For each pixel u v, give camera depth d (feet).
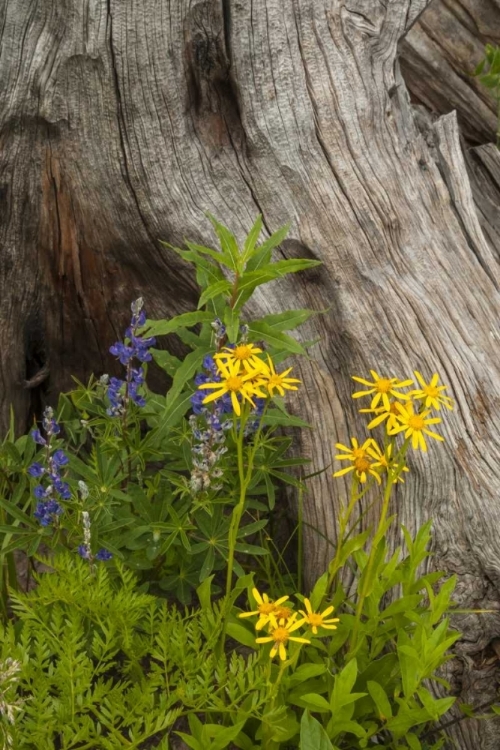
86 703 7.89
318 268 11.22
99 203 11.60
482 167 14.40
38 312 12.75
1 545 10.84
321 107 11.05
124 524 9.84
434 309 11.14
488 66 15.64
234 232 11.23
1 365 12.81
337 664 9.78
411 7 11.32
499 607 10.30
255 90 10.96
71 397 12.43
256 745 8.91
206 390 9.49
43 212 11.87
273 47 10.85
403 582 9.19
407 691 8.43
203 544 10.05
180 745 9.79
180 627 8.36
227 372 7.88
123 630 8.64
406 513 10.80
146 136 11.12
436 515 10.61
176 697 8.04
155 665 8.35
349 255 11.16
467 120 16.28
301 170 11.12
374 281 11.14
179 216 11.30
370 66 11.22
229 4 10.68
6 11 10.84
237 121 11.16
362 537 8.39
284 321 9.85
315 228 11.17
